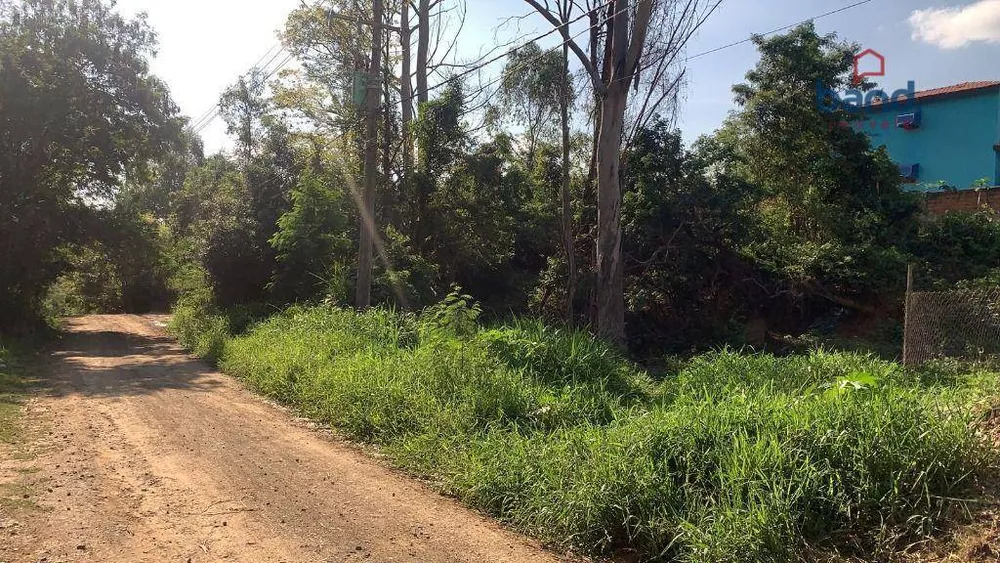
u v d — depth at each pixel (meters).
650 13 14.89
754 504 4.19
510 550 4.56
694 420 5.32
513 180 21.11
